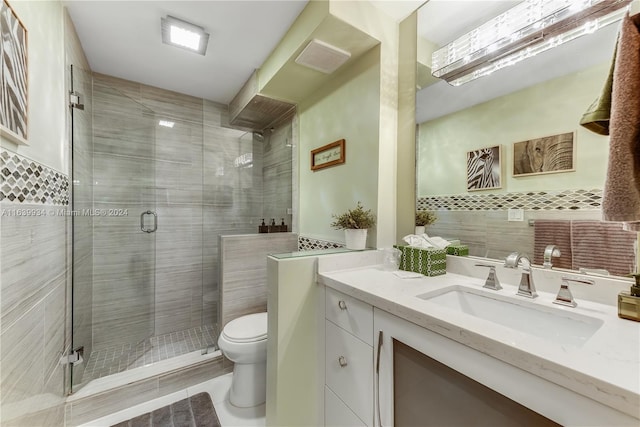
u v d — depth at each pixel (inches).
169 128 93.2
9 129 31.4
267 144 107.5
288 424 48.8
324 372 50.1
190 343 83.4
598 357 21.9
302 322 50.8
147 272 86.7
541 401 22.3
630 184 22.9
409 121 60.9
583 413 20.1
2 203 31.3
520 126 42.1
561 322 33.0
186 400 62.3
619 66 23.8
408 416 34.1
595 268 34.6
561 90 37.4
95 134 75.8
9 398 32.0
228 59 74.7
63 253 53.0
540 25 39.8
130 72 81.4
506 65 44.0
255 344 60.1
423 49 57.8
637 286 29.7
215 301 95.8
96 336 77.1
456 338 28.0
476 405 27.0
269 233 87.0
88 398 56.0
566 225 37.0
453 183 52.4
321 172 78.5
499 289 41.5
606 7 33.5
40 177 42.3
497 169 45.2
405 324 34.1
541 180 39.6
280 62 66.8
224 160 102.8
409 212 61.2
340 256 54.2
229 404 61.2
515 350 23.5
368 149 62.9
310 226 83.5
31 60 39.8
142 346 81.0
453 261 51.8
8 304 32.1
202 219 98.5
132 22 59.6
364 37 57.2
